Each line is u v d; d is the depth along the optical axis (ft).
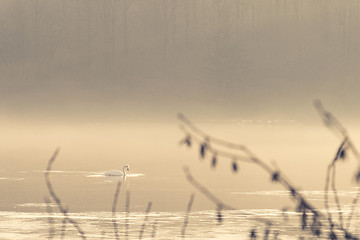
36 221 89.15
